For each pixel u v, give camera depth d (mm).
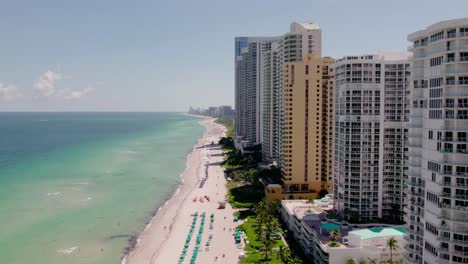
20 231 182875
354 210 182625
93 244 171750
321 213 183625
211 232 187625
